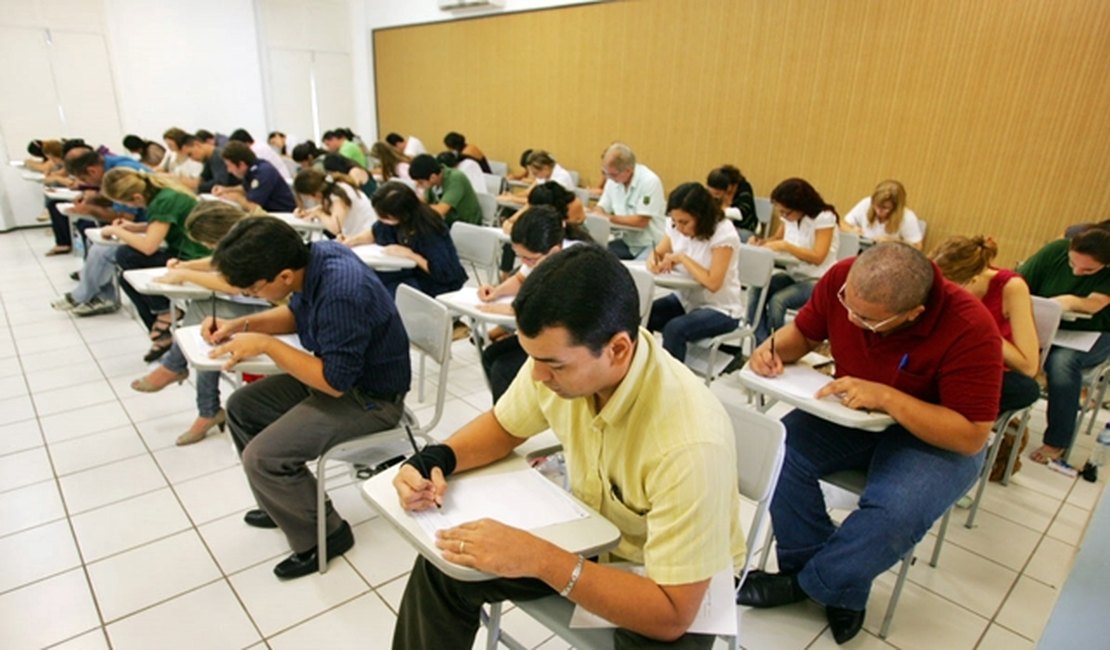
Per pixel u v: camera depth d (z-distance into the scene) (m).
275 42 7.49
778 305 3.27
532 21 6.04
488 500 1.06
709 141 4.93
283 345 1.61
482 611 1.33
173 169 6.13
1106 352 2.51
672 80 5.07
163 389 2.91
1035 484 2.44
